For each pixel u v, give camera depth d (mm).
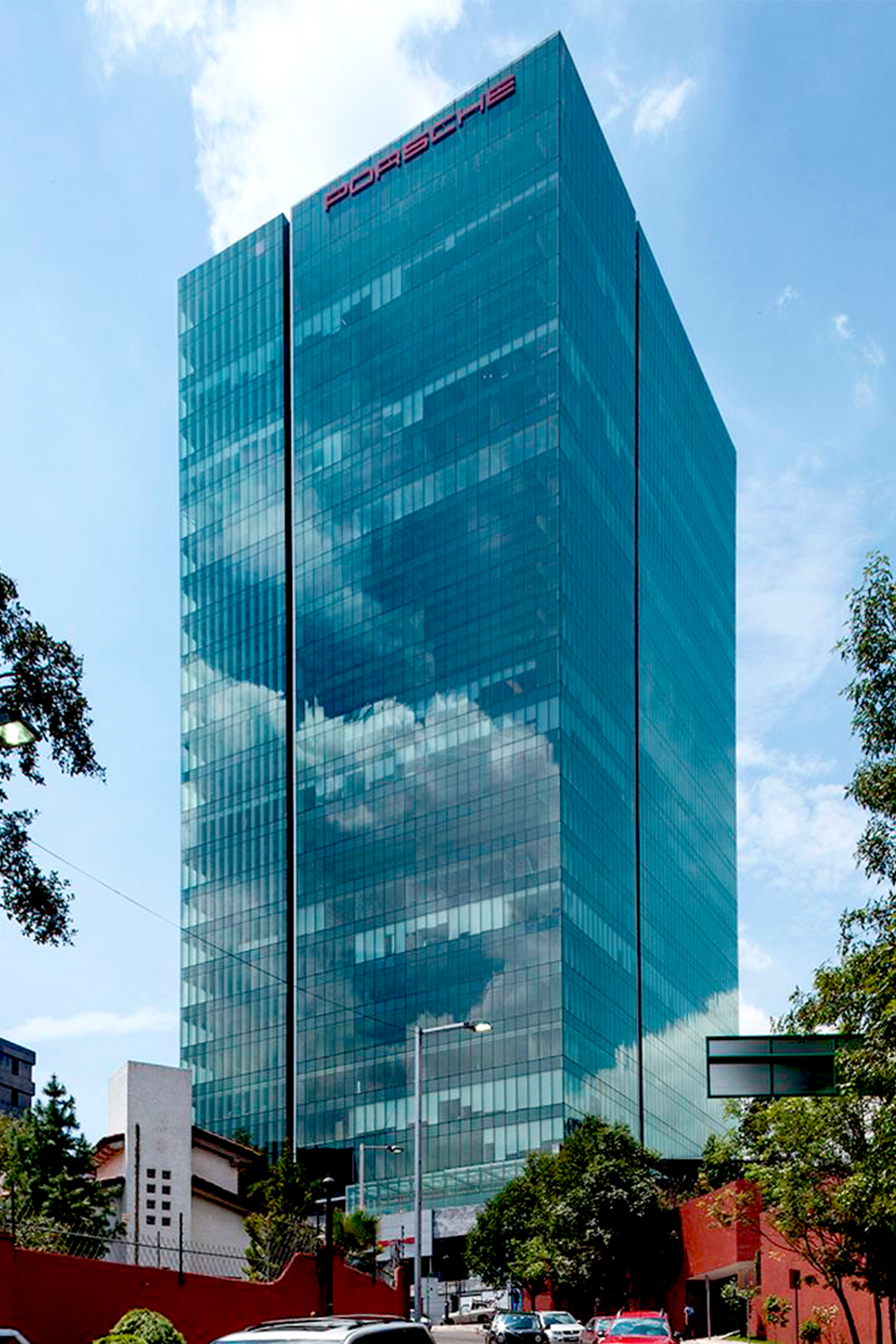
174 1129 54312
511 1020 142250
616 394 167875
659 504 181250
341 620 172375
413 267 171750
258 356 189625
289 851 172750
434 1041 149625
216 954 178000
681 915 180250
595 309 163125
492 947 146125
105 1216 51000
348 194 182375
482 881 148875
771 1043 28750
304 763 173375
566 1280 75625
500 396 157500
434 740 157875
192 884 183750
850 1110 33531
